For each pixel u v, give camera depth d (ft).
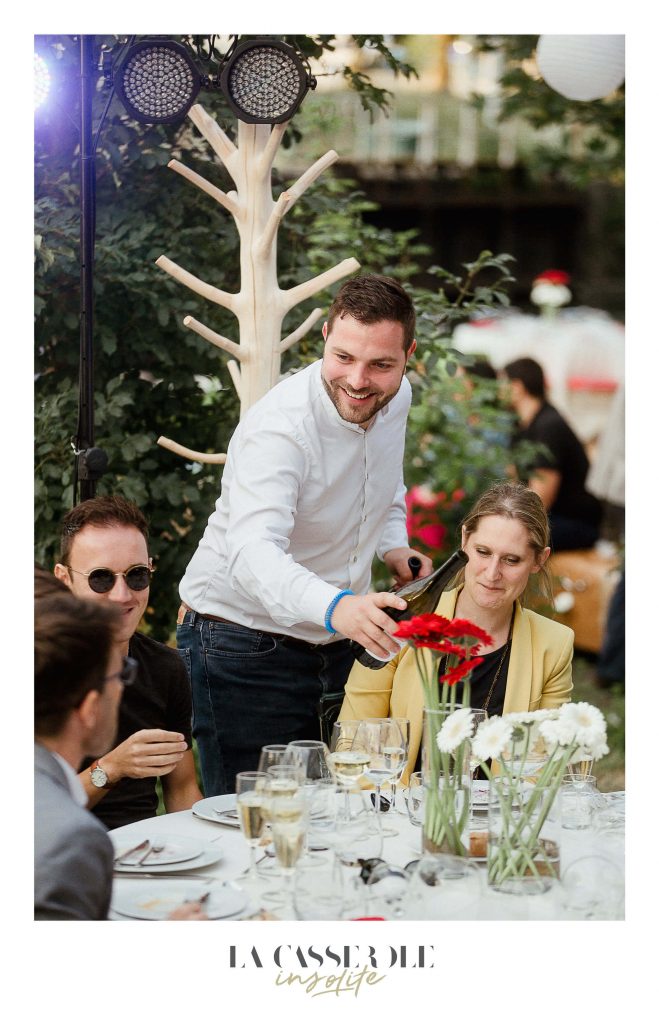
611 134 21.62
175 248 12.14
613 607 19.48
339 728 6.90
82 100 10.03
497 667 8.91
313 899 5.62
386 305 8.50
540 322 27.58
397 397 9.68
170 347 12.39
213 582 9.76
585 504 20.80
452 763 6.24
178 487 12.16
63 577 8.60
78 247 11.78
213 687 9.77
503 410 19.77
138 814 8.65
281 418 8.96
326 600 7.97
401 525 10.89
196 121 10.55
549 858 5.96
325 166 10.37
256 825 6.21
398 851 6.83
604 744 6.07
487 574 8.64
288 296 10.70
